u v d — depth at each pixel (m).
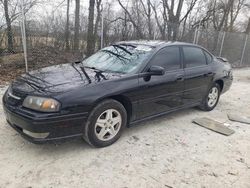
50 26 9.20
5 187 2.70
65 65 4.52
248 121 5.30
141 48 4.44
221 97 7.24
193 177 3.15
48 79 3.58
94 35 9.69
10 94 3.45
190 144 4.02
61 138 3.17
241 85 9.38
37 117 2.96
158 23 11.09
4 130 3.92
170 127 4.61
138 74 3.88
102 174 3.04
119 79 3.66
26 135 3.16
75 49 9.73
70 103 3.12
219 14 19.97
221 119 5.31
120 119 3.75
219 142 4.19
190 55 4.98
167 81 4.30
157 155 3.58
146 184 2.94
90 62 4.62
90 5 9.73
